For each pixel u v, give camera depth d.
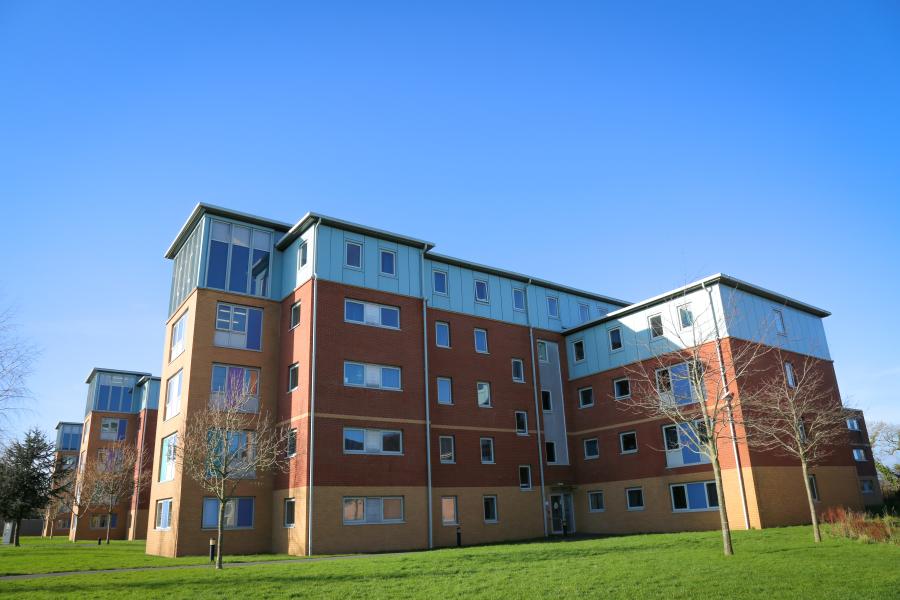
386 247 31.86
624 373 35.06
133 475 51.84
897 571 13.68
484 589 13.33
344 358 28.69
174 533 26.25
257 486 28.36
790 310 34.16
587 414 36.78
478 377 34.03
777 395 27.70
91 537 54.16
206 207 30.28
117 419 57.00
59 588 15.05
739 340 30.17
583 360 37.66
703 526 29.81
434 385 32.16
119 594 13.91
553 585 13.48
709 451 18.59
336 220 29.97
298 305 30.06
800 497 29.69
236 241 31.09
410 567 16.91
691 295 32.00
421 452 29.73
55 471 44.31
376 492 27.75
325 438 27.06
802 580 13.08
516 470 33.78
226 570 18.02
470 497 31.48
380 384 29.59
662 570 14.84
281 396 29.66
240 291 30.50
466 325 34.50
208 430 25.06
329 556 24.12
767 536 21.91
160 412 31.91
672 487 31.64
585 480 36.00
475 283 35.84
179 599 13.20
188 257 32.16
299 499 26.45
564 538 31.47
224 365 29.25
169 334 32.81
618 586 13.14
